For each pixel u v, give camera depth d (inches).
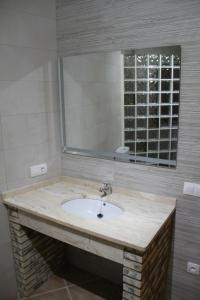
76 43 79.3
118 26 70.5
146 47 67.1
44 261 88.2
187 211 68.4
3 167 73.9
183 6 60.2
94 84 77.7
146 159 72.5
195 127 63.4
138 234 55.7
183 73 62.8
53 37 82.0
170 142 67.9
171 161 68.5
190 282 72.0
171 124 66.9
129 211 66.6
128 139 74.8
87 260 94.0
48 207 69.9
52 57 82.7
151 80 67.9
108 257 58.3
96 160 82.4
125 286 57.1
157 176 71.4
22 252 78.6
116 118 75.8
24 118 77.2
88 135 82.7
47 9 78.7
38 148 82.8
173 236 71.9
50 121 85.4
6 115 72.4
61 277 92.1
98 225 59.9
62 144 89.5
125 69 71.4
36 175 83.5
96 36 75.0
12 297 83.5
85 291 85.7
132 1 67.0
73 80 82.3
